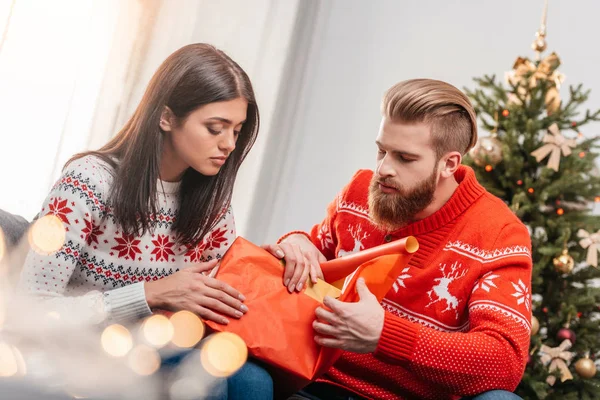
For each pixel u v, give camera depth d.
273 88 3.61
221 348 1.30
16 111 2.29
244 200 3.63
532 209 2.73
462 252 1.63
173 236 1.54
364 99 4.11
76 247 1.38
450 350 1.41
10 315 1.30
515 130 2.78
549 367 2.64
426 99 1.59
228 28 3.23
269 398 1.31
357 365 1.63
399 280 1.65
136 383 1.29
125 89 2.62
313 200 4.09
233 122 1.44
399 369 1.61
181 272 1.38
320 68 4.18
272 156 3.83
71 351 1.32
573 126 2.85
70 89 2.43
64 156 2.45
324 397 1.64
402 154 1.60
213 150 1.44
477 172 2.81
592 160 2.84
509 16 3.95
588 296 2.69
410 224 1.69
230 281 1.41
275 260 1.45
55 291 1.36
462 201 1.67
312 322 1.40
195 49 1.45
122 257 1.47
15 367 1.17
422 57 4.06
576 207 2.79
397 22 4.13
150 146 1.44
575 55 3.78
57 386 1.20
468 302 1.60
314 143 4.12
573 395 2.64
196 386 1.27
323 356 1.39
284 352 1.36
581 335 2.73
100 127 2.54
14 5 2.20
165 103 1.43
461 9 4.04
